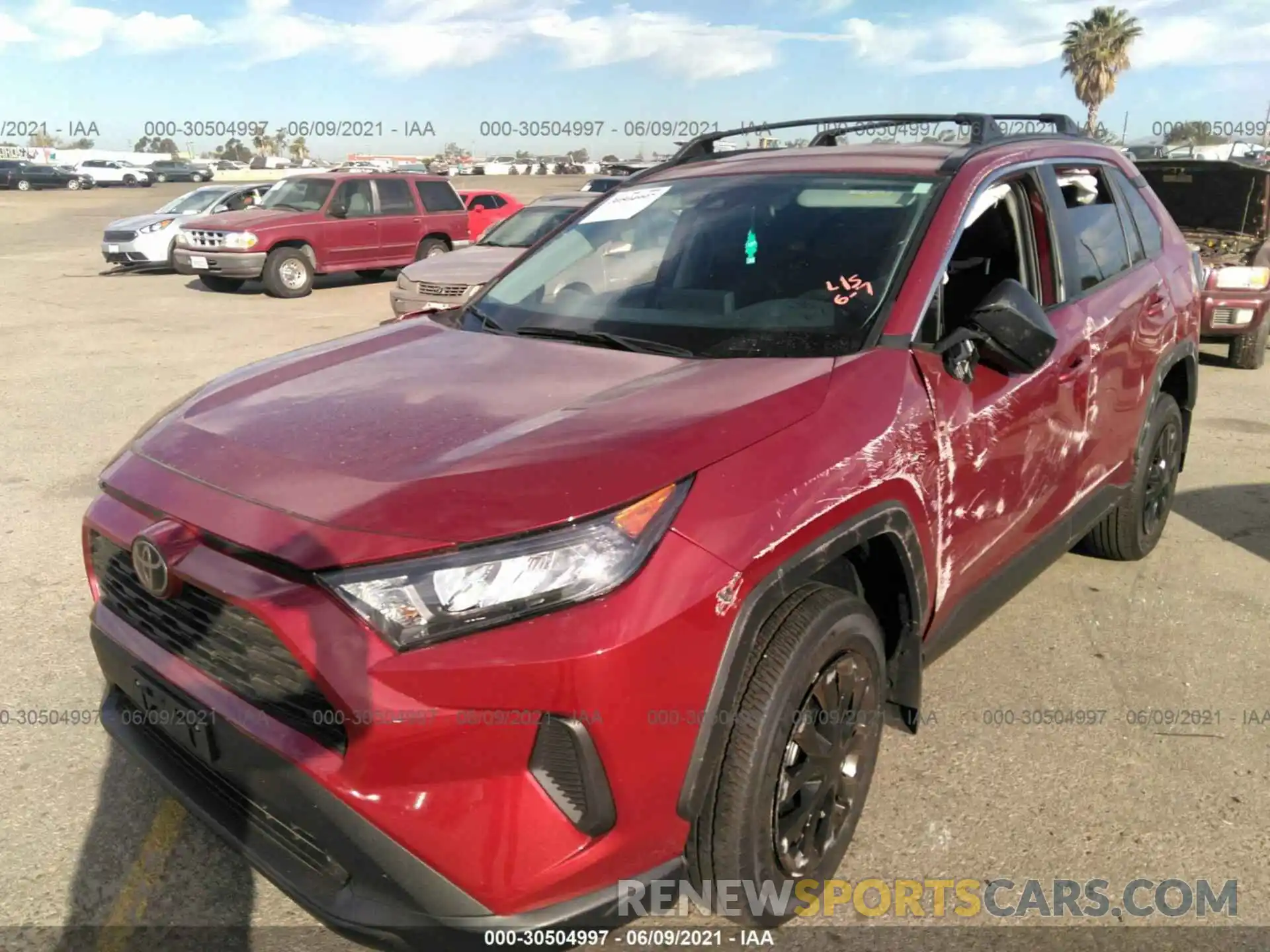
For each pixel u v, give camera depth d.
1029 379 3.05
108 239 17.58
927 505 2.58
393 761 1.84
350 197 15.50
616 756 1.92
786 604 2.27
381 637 1.85
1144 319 3.94
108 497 2.46
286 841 2.16
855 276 2.91
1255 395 8.29
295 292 14.98
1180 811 2.90
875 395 2.51
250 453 2.28
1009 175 3.32
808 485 2.22
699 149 4.12
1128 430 3.96
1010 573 3.22
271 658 2.00
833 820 2.50
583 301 3.26
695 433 2.17
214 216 15.29
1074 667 3.71
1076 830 2.82
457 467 2.06
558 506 1.94
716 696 2.04
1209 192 10.84
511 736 1.87
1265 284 8.94
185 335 11.12
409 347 3.07
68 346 10.35
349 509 1.98
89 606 4.15
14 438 6.73
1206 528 5.14
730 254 3.16
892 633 2.72
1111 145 4.47
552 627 1.87
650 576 1.95
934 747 3.20
